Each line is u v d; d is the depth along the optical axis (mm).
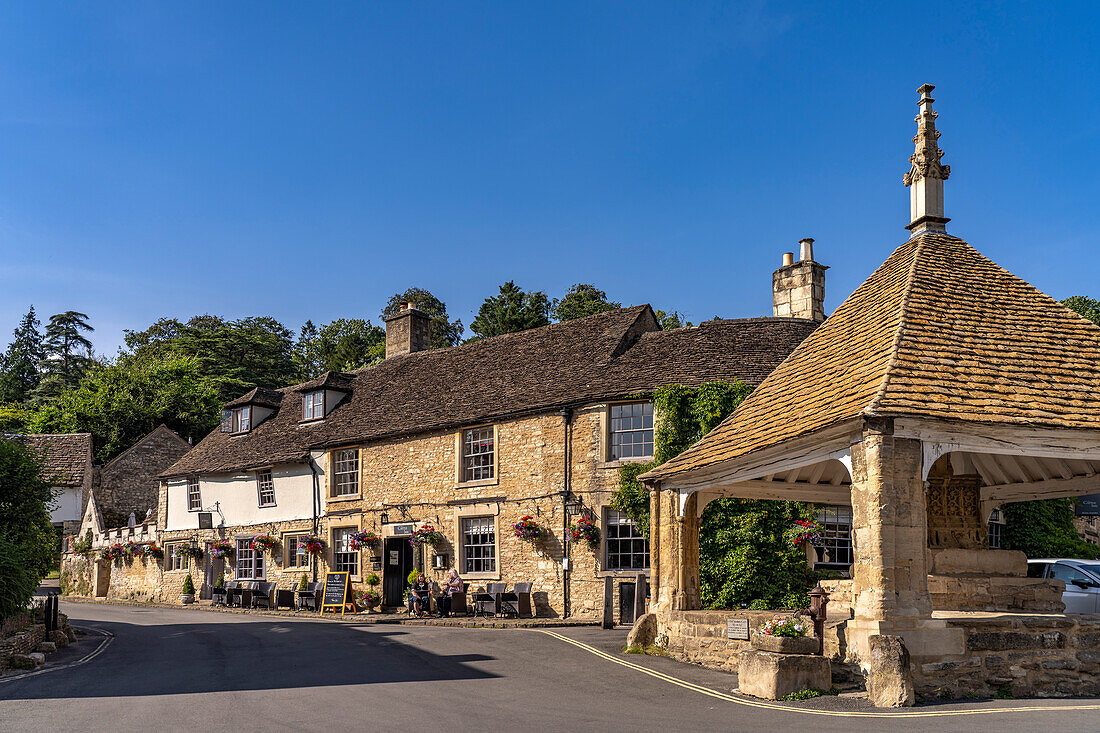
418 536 25109
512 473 23594
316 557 28812
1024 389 10336
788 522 19547
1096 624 10180
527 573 22891
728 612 12531
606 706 9531
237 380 64750
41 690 11398
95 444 52906
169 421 55250
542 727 8406
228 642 17469
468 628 19359
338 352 70750
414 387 29125
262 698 10414
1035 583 11906
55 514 46156
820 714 8766
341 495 28453
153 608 30531
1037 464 13000
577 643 15266
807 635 10766
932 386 10055
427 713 9219
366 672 12492
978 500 12438
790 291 25312
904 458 9711
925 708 8906
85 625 22531
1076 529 23922
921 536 9695
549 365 25484
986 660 9805
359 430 28406
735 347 22156
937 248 12750
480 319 63719
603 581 21219
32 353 82938
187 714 9406
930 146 13344
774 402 12664
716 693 10289
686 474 13117
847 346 12070
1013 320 11617
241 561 32156
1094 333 11594
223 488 33375
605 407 21922
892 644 9203
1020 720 8156
